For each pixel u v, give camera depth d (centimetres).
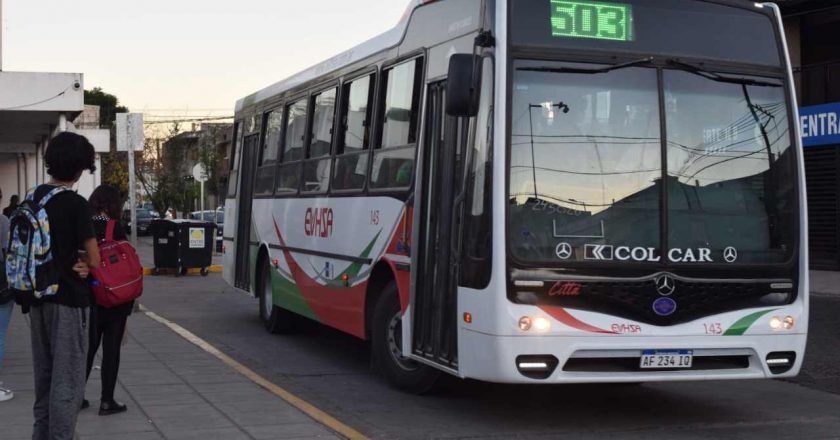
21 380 910
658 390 955
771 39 793
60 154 592
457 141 789
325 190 1112
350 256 1017
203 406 805
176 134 5903
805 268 773
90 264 585
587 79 739
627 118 742
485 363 715
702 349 732
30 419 744
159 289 2100
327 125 1133
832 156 2394
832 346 1250
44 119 2202
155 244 2505
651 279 725
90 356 775
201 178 3188
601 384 982
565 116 731
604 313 718
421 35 884
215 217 3972
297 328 1363
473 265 734
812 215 2455
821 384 995
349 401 885
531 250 710
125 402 819
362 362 1123
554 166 723
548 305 710
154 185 6003
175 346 1163
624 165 734
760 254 758
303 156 1213
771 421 812
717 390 960
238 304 1783
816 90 2500
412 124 880
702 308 738
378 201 944
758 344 748
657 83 752
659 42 759
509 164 715
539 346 702
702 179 750
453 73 720
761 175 768
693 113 756
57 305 576
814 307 1703
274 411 787
